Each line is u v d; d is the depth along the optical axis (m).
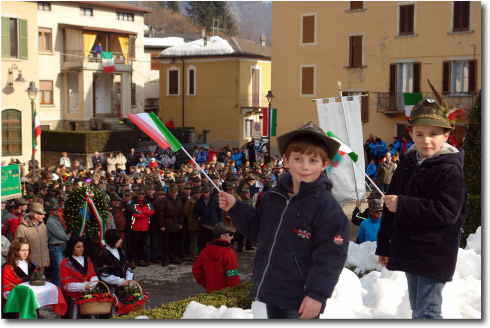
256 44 48.25
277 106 39.06
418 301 4.11
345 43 36.25
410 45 33.91
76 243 8.30
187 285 12.55
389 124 34.97
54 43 41.81
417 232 4.04
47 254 11.06
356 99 10.73
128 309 8.31
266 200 3.55
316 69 37.44
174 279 13.06
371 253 7.93
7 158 31.73
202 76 46.06
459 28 32.34
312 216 3.32
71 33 42.38
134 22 46.28
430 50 33.28
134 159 33.53
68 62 42.25
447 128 4.05
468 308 5.29
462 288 5.68
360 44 35.69
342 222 3.30
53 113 42.28
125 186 14.34
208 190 14.72
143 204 14.01
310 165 3.34
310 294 3.22
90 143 37.91
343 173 11.28
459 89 32.72
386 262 4.52
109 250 8.52
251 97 45.41
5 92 31.56
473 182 8.92
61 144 38.59
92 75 42.91
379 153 31.23
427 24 33.31
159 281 12.88
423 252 4.02
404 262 4.08
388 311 5.31
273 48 38.88
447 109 4.11
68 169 24.58
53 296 8.25
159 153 34.34
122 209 13.86
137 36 46.56
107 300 8.12
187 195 15.77
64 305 8.37
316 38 37.28
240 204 3.71
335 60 36.72
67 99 43.06
